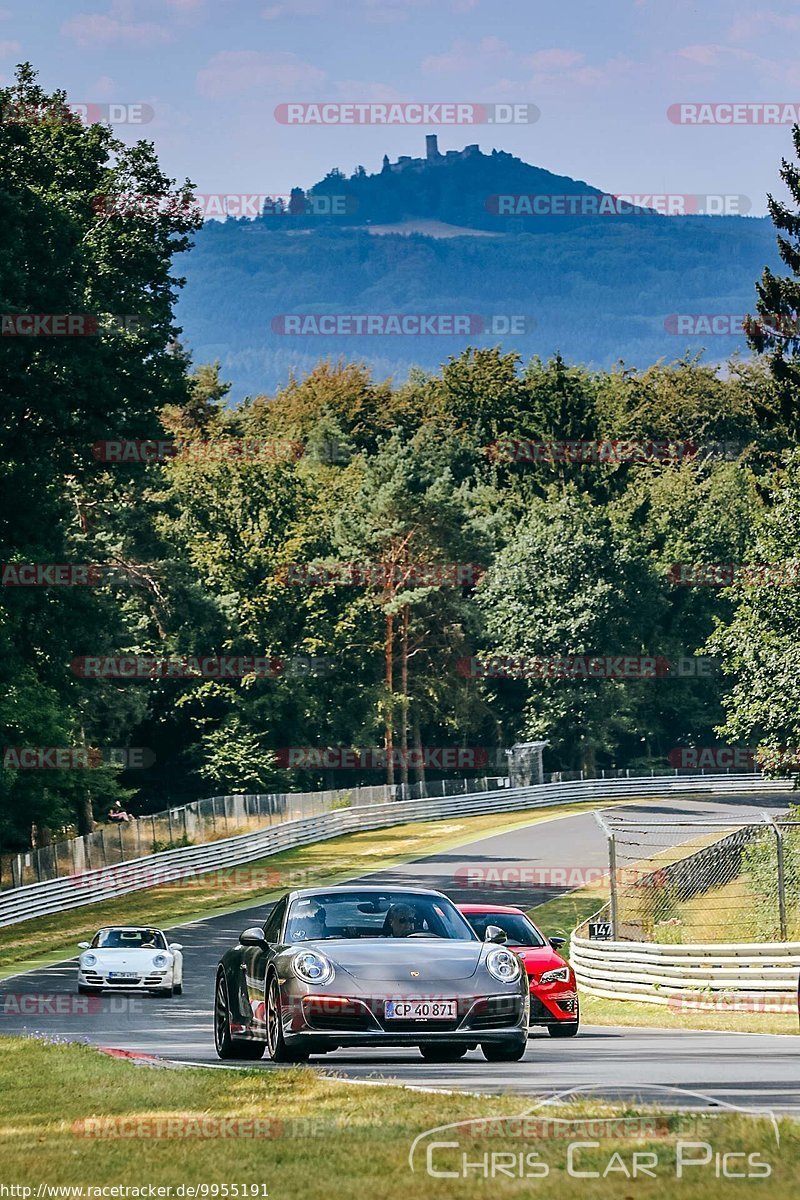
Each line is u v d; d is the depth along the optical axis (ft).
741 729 395.55
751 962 190.90
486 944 104.37
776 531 397.60
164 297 387.96
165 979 230.68
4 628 358.84
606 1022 182.60
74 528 495.41
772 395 463.01
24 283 314.35
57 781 412.77
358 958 99.35
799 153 454.81
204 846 460.96
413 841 538.88
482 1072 96.73
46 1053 115.14
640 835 527.81
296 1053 97.96
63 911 378.53
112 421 333.62
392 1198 55.93
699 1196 53.72
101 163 374.63
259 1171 62.13
